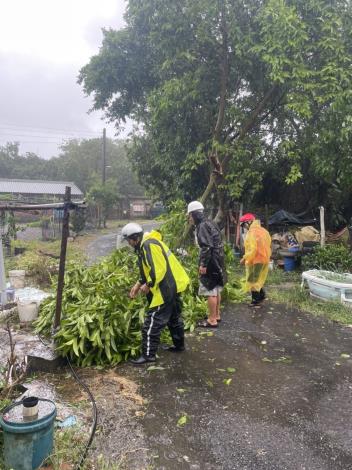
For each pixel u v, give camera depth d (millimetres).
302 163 11812
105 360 4320
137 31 11164
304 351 4773
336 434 3094
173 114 10742
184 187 12281
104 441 2961
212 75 9922
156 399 3584
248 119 9961
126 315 4594
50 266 8797
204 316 5934
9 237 11188
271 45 8125
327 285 6914
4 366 3830
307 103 8320
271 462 2758
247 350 4770
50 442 2646
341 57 8180
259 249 6352
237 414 3363
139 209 40062
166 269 4188
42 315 5043
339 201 12133
